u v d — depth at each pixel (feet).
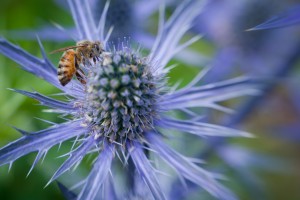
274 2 0.85
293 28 0.86
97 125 0.54
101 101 0.54
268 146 0.97
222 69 0.80
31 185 0.73
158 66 0.57
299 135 0.88
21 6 0.85
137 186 0.55
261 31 0.85
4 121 0.71
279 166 0.85
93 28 0.57
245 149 0.82
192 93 0.56
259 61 0.85
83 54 0.55
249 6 0.85
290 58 0.75
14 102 0.71
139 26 0.79
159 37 0.57
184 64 0.83
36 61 0.54
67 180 0.68
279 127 0.89
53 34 0.76
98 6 0.76
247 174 0.81
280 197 0.95
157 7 0.81
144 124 0.55
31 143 0.51
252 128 0.98
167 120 0.55
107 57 0.55
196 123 0.54
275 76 0.75
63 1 0.83
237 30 0.85
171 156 0.53
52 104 0.54
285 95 1.04
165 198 0.50
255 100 0.75
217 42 0.86
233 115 0.76
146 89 0.55
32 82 0.72
